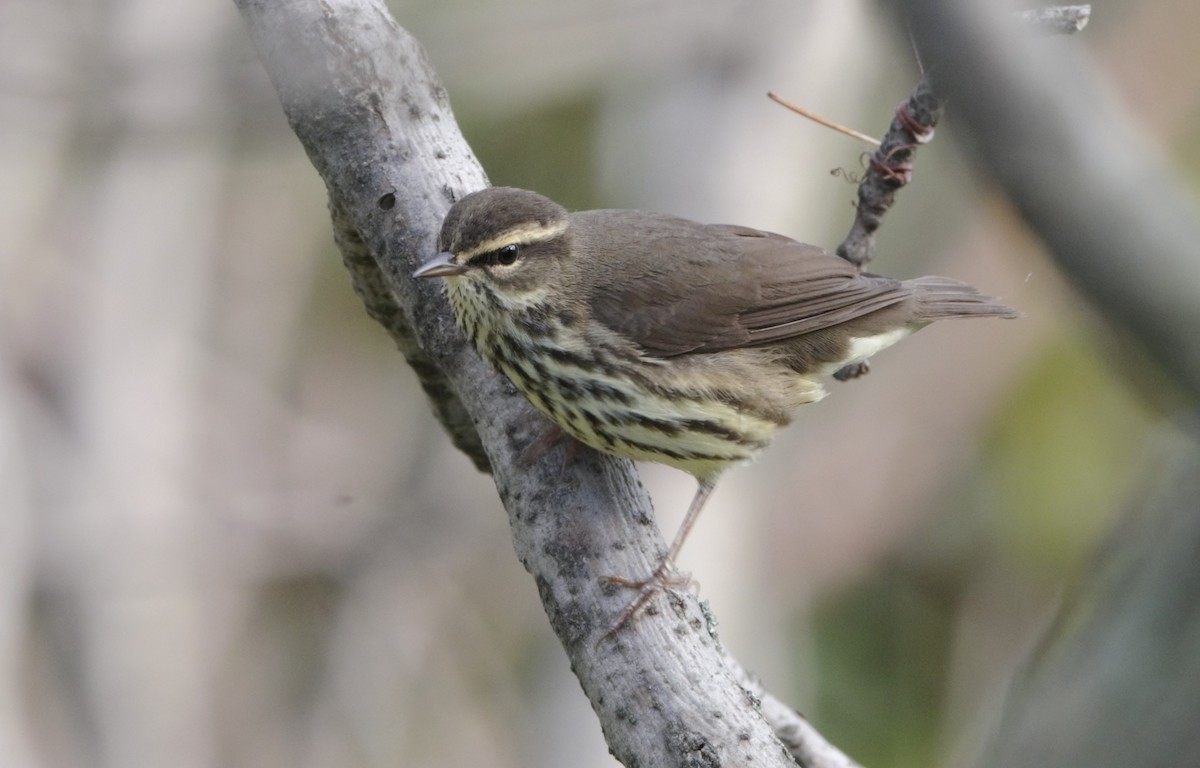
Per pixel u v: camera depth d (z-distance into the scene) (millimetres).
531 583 15586
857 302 9352
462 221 7816
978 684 14281
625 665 6672
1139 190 3633
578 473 7527
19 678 13328
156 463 13961
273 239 15883
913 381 15312
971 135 3691
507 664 15336
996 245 14258
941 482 15156
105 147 13492
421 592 15305
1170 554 4715
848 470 15141
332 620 15227
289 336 16031
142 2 12398
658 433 8805
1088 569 5719
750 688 8109
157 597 13844
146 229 14312
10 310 13734
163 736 13672
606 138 15656
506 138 15805
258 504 14805
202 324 14883
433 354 8125
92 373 13961
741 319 9062
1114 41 13969
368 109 7879
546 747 13742
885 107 15031
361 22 7863
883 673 14516
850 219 15352
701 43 14516
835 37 14336
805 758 8641
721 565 12969
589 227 9023
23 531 13297
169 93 12234
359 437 15906
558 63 14555
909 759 13992
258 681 14844
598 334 8578
